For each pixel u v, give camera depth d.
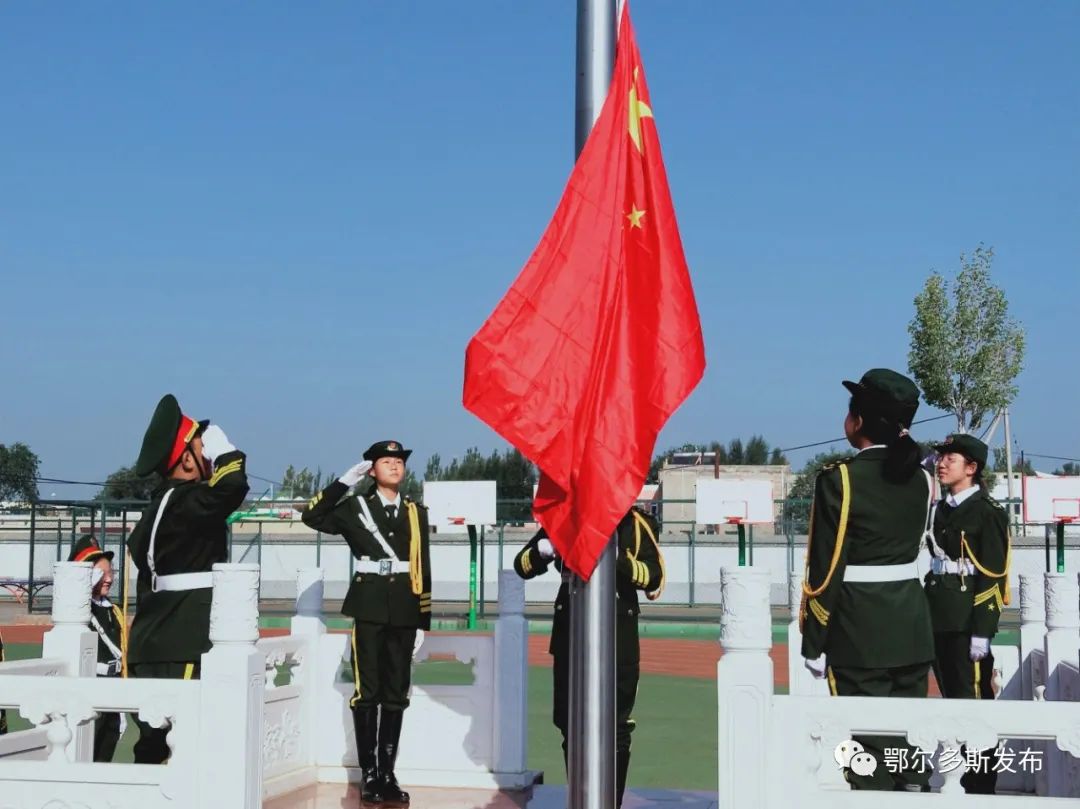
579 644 4.90
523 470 58.38
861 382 5.68
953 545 7.20
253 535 30.16
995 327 26.55
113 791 5.18
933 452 7.40
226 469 6.14
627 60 5.41
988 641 7.04
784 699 4.76
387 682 7.22
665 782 8.41
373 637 7.18
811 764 4.73
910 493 5.54
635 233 5.35
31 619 23.11
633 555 6.33
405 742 7.69
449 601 28.36
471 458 58.69
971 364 26.50
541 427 5.12
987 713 4.65
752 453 75.00
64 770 5.21
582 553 4.94
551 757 9.52
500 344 5.16
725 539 29.09
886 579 5.50
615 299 5.23
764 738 4.71
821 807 4.71
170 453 6.30
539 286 5.22
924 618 5.53
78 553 7.88
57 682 5.22
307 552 29.48
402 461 7.47
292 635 7.82
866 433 5.64
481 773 7.54
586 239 5.25
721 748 4.74
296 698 7.64
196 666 6.14
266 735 7.28
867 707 4.70
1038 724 4.61
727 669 4.75
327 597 29.09
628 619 6.39
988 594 7.05
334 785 7.62
